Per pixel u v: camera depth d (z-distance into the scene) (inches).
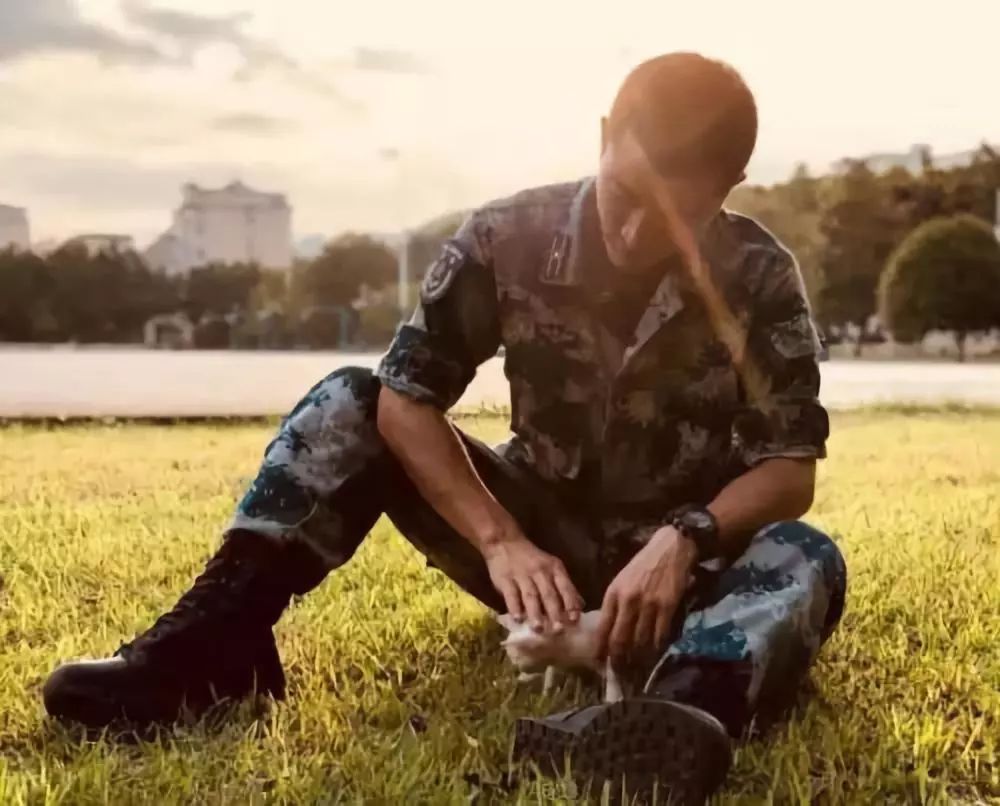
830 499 118.3
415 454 55.8
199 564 84.8
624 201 51.1
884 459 150.2
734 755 50.6
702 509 54.5
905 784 51.2
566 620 54.6
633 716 46.0
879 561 87.9
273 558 55.9
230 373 320.2
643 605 53.0
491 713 56.7
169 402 229.1
